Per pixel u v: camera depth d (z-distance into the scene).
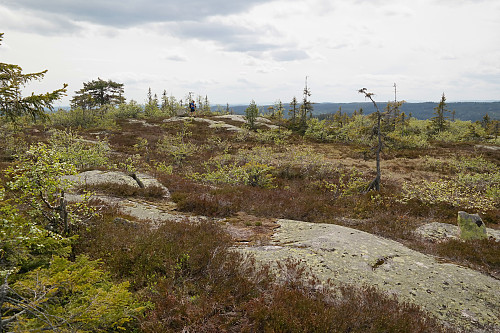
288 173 20.83
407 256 6.76
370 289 5.01
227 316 3.99
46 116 5.62
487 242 8.38
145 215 8.98
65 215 6.02
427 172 24.12
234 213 10.12
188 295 4.41
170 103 65.50
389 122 15.24
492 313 4.82
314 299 4.59
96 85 58.38
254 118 49.62
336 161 26.61
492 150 34.81
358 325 3.95
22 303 2.62
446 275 5.95
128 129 39.78
